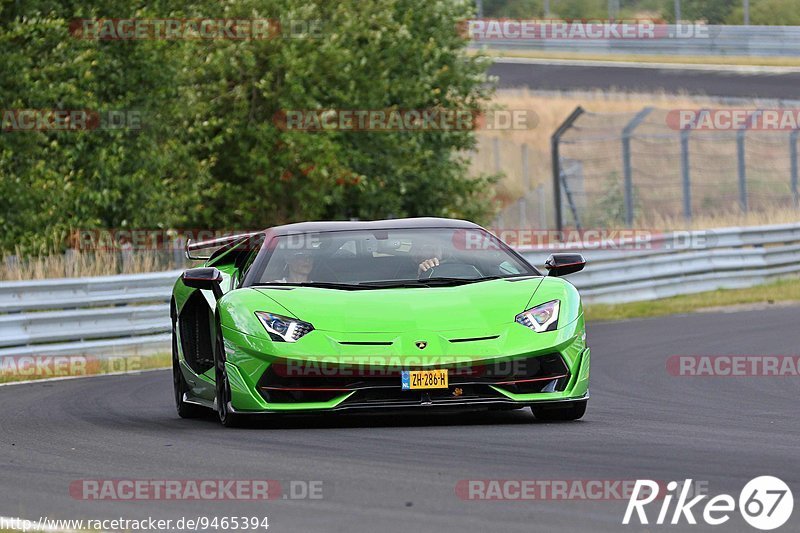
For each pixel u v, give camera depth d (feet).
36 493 61.72
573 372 83.30
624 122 442.50
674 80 479.00
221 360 85.10
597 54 531.50
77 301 157.38
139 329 163.02
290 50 255.50
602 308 210.18
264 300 84.53
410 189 290.56
